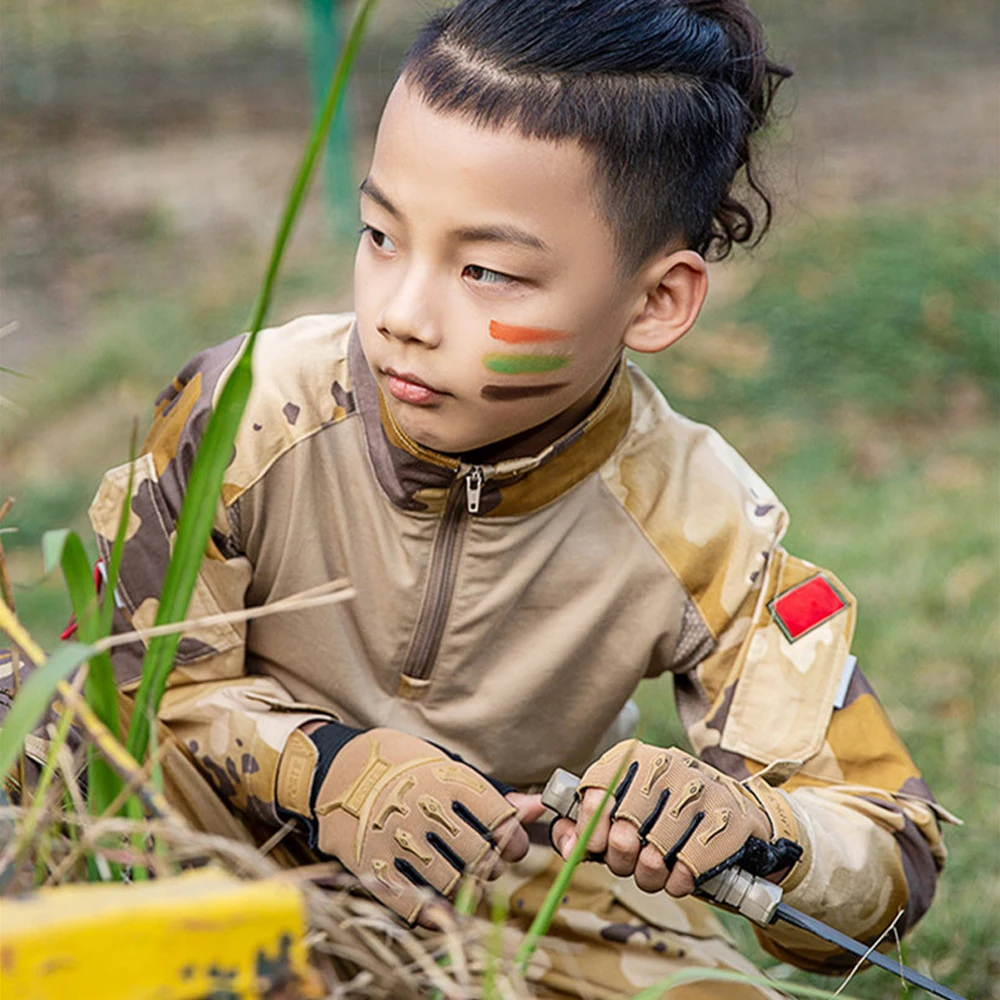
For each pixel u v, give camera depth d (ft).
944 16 48.21
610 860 6.06
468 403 6.03
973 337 24.43
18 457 22.44
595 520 6.95
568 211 5.90
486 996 4.49
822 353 24.03
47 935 3.50
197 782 6.68
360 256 6.16
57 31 48.96
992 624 15.06
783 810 6.38
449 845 6.02
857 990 9.08
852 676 7.14
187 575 4.63
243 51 47.78
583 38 5.98
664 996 6.94
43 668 3.87
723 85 6.54
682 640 7.04
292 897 3.71
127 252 30.81
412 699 7.13
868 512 18.89
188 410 6.76
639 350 6.46
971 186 31.19
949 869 10.47
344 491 6.84
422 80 5.92
